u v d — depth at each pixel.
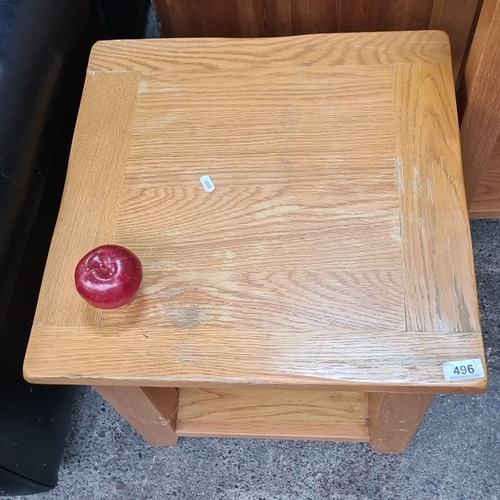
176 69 0.96
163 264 0.82
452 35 1.11
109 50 0.99
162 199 0.87
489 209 1.23
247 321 0.78
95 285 0.74
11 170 0.86
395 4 1.08
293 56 0.95
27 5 0.92
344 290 0.79
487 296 1.27
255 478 1.18
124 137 0.92
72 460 1.22
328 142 0.88
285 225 0.83
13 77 0.87
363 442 1.18
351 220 0.83
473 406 1.19
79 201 0.88
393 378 0.74
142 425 1.09
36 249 1.03
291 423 1.12
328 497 1.15
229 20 1.15
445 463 1.16
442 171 0.85
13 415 0.94
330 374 0.75
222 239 0.83
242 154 0.89
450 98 0.90
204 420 1.14
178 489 1.18
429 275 0.78
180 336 0.78
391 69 0.93
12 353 0.94
